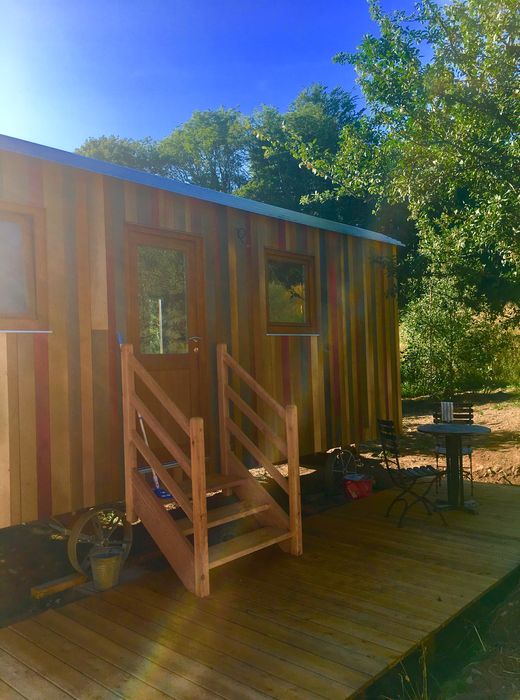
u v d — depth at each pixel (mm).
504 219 5438
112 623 3363
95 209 4500
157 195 4965
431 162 5973
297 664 2855
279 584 3902
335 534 5023
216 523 4043
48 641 3158
